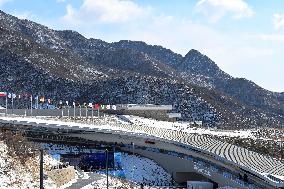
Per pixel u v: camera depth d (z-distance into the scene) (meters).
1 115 129.25
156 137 122.62
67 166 86.69
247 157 107.56
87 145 123.62
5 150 78.25
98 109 160.25
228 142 142.00
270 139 155.12
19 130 117.38
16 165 75.38
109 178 91.06
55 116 153.00
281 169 96.75
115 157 110.44
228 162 102.38
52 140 120.75
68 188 77.94
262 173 91.88
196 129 166.50
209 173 108.38
